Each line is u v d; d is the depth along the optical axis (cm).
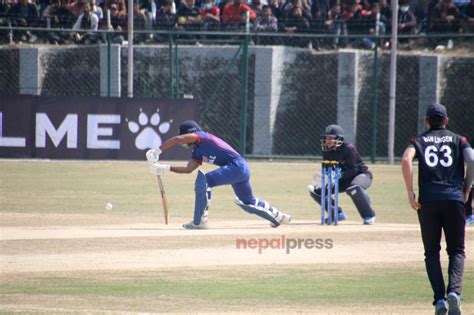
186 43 11106
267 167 9481
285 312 3130
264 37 11056
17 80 10938
